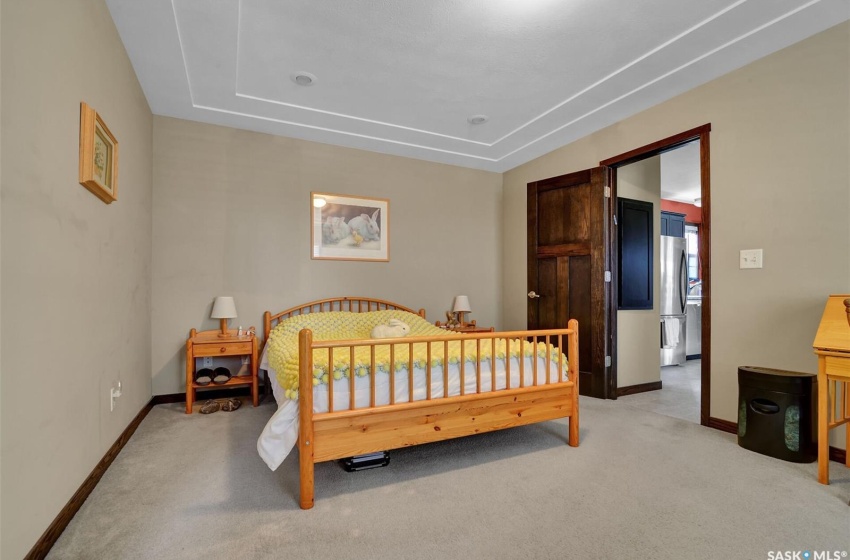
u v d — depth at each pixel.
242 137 3.53
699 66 2.54
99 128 1.79
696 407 3.21
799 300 2.25
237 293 3.47
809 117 2.21
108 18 2.00
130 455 2.19
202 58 2.45
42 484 1.32
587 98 3.00
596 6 2.02
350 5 2.01
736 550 1.38
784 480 1.89
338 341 1.79
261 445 1.73
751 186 2.47
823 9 2.00
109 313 2.04
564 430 2.64
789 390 2.10
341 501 1.72
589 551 1.38
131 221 2.52
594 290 3.55
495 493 1.79
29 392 1.23
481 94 2.95
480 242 4.66
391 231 4.16
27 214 1.22
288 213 3.69
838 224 2.11
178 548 1.39
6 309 1.10
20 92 1.18
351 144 3.90
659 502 1.70
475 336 2.10
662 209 5.95
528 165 4.39
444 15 2.09
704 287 2.70
